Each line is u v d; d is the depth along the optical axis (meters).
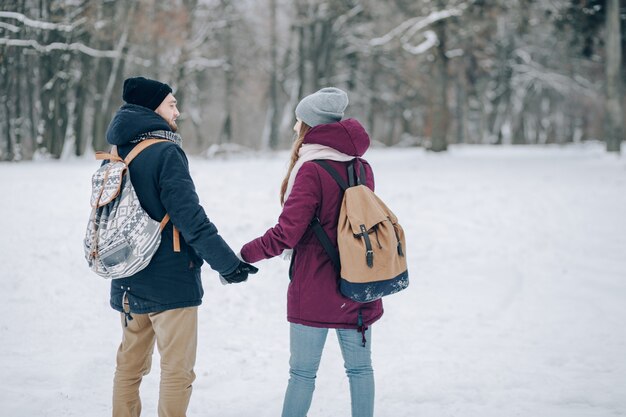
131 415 3.31
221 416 3.86
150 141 3.18
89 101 36.88
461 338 5.55
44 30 28.73
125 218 3.07
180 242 3.17
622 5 28.19
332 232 3.24
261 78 46.41
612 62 25.89
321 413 3.95
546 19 30.27
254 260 3.21
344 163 3.32
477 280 7.60
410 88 43.41
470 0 28.58
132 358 3.28
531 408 4.02
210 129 53.59
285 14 44.44
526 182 16.55
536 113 57.84
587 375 4.61
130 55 33.81
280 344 5.24
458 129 53.59
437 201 13.17
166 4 34.44
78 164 24.89
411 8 31.33
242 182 14.68
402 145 49.72
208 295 6.44
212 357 4.86
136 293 3.14
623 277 7.68
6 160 30.75
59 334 5.22
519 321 6.09
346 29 40.28
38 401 3.91
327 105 3.35
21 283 6.52
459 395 4.21
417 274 7.80
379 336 5.58
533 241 9.59
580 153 29.70
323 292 3.20
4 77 29.98
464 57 35.41
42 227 9.16
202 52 39.66
